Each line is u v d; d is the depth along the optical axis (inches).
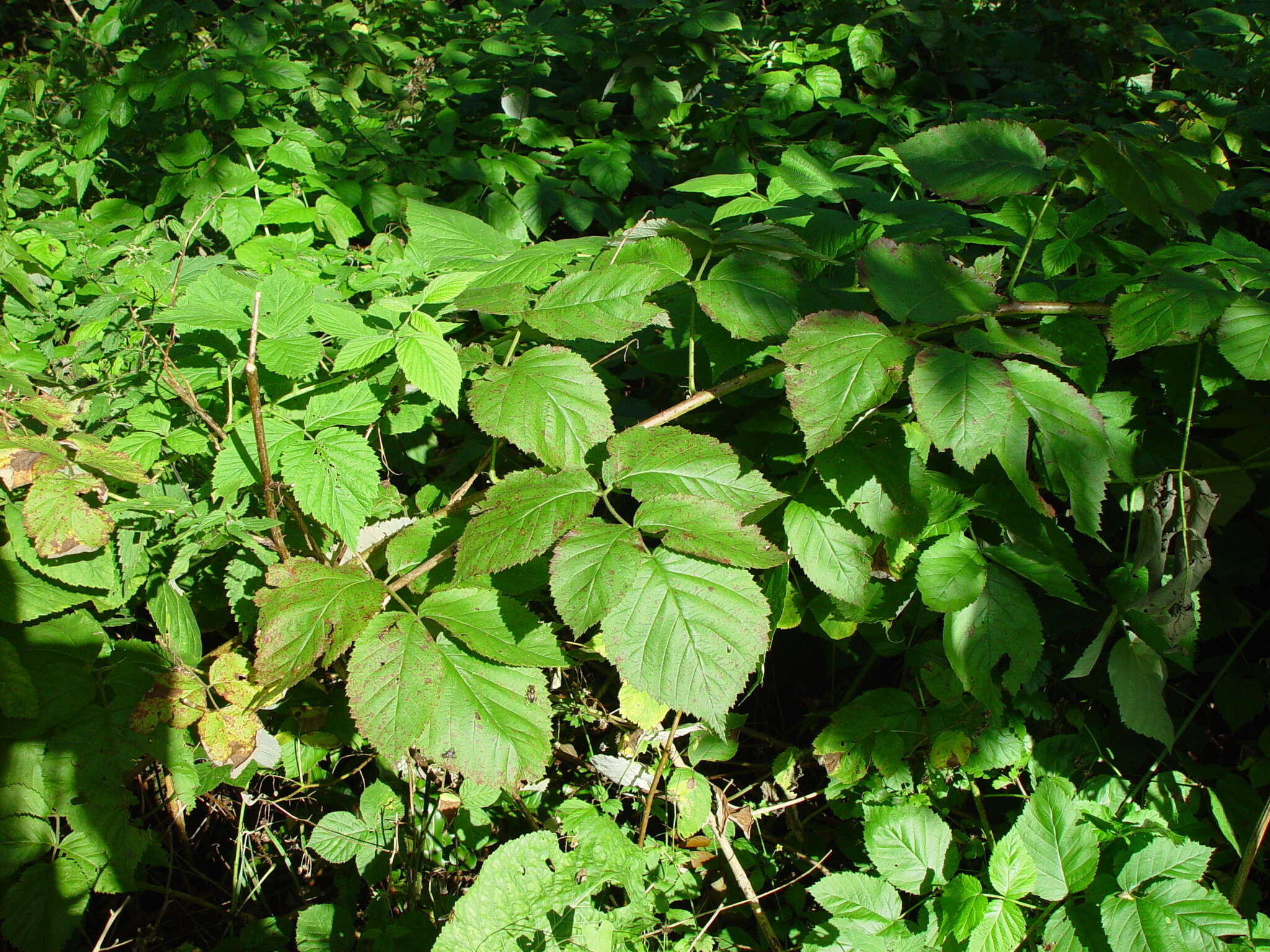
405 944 74.0
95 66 139.6
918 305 60.2
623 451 60.1
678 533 54.5
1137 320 59.7
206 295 71.6
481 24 155.8
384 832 79.8
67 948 77.7
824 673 95.7
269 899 85.1
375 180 111.3
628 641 53.6
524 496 57.0
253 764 75.0
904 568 71.4
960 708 78.0
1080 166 69.7
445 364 60.4
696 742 82.4
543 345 67.6
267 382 70.0
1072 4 143.7
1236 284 63.6
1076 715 82.4
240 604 67.1
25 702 60.5
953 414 53.8
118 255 86.5
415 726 54.8
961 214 82.1
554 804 86.7
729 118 126.0
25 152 115.1
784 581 67.4
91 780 62.4
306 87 120.0
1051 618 81.5
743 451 77.4
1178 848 67.4
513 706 57.6
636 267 64.6
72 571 63.6
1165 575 68.3
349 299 87.7
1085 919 67.8
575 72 149.9
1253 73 128.6
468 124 134.9
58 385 75.3
